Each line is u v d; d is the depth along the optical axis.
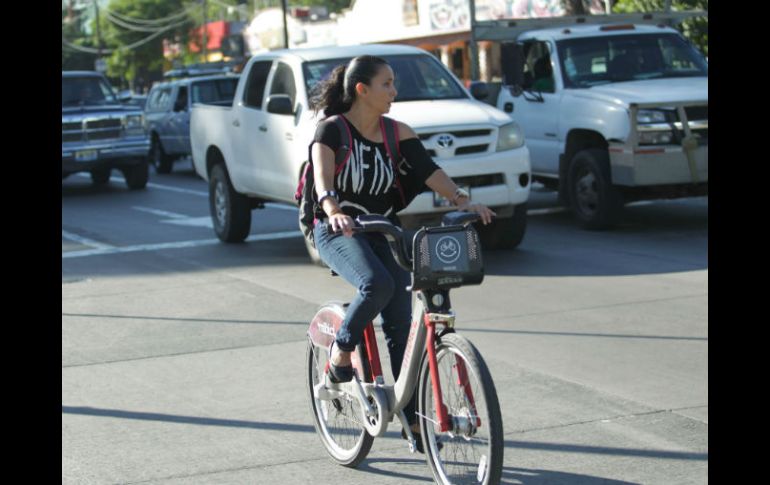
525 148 17.00
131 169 31.69
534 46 21.22
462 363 7.11
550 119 20.36
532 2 39.25
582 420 9.22
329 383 8.22
